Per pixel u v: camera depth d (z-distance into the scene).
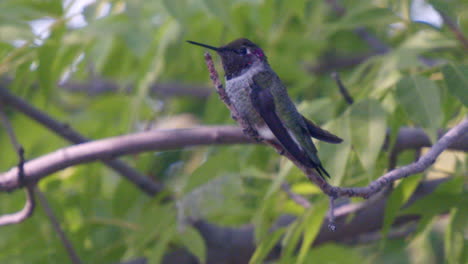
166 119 16.22
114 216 11.39
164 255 11.05
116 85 18.28
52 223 10.12
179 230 9.71
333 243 10.37
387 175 6.29
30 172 9.26
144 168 11.94
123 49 13.09
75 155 9.36
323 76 17.45
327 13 15.45
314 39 14.09
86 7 9.88
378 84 8.74
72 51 10.59
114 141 9.45
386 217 8.34
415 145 8.77
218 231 11.02
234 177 9.73
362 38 16.61
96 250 10.98
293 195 9.80
